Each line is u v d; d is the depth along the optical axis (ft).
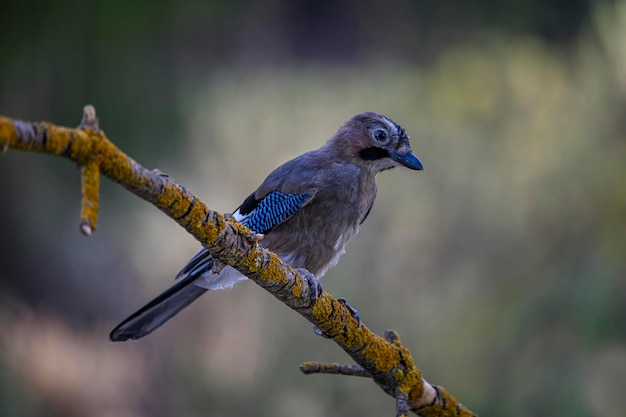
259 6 53.98
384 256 39.24
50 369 40.88
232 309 44.34
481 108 40.78
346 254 39.88
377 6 56.03
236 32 48.83
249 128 48.49
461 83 43.11
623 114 34.12
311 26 62.28
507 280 34.81
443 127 41.63
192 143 36.14
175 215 14.28
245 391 41.11
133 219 40.60
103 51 31.71
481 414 32.60
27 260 40.37
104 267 43.75
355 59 58.85
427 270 38.01
